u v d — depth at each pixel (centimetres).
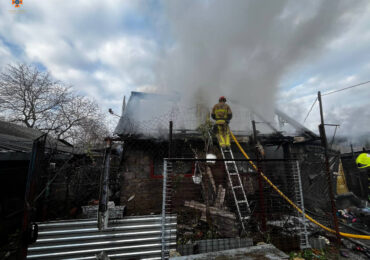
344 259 315
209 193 473
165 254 298
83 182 595
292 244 344
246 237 352
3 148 389
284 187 508
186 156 592
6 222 414
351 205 614
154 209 562
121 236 299
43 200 439
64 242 281
